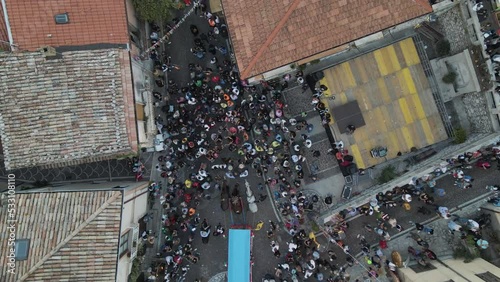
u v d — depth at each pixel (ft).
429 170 84.84
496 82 80.79
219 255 93.45
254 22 67.82
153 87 91.50
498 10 79.10
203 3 90.68
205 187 90.38
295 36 66.95
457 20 85.46
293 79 92.43
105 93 70.08
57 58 68.74
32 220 67.26
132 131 71.26
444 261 87.97
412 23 86.89
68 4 68.64
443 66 90.27
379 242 91.76
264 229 93.71
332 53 81.66
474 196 91.66
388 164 93.04
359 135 89.45
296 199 90.33
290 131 91.04
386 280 91.61
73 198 68.74
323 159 93.45
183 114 89.97
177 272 92.17
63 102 69.15
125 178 92.89
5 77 68.54
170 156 91.15
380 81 89.10
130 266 80.79
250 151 89.56
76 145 69.77
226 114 89.56
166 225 90.63
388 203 89.66
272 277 92.02
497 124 83.20
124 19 71.05
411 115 89.20
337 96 89.20
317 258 89.71
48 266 65.77
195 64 92.12
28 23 67.82
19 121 69.21
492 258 87.25
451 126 91.20
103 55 70.03
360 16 66.69
